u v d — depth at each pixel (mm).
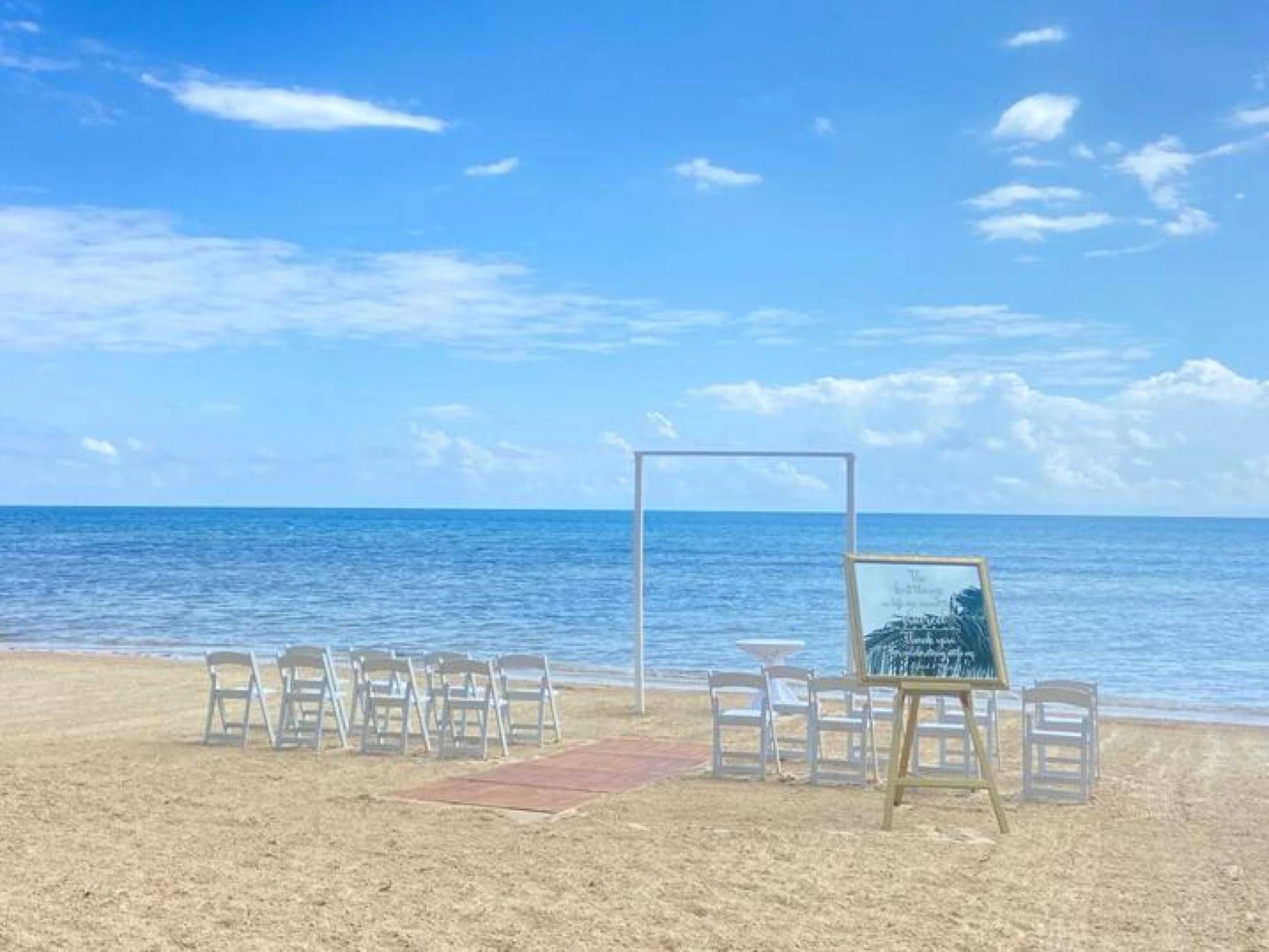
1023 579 53875
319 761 11273
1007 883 7246
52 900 6449
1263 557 73188
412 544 79688
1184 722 16047
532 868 7340
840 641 28844
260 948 5719
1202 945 6121
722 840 8227
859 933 6164
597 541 88125
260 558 61312
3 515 174125
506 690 13898
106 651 24141
